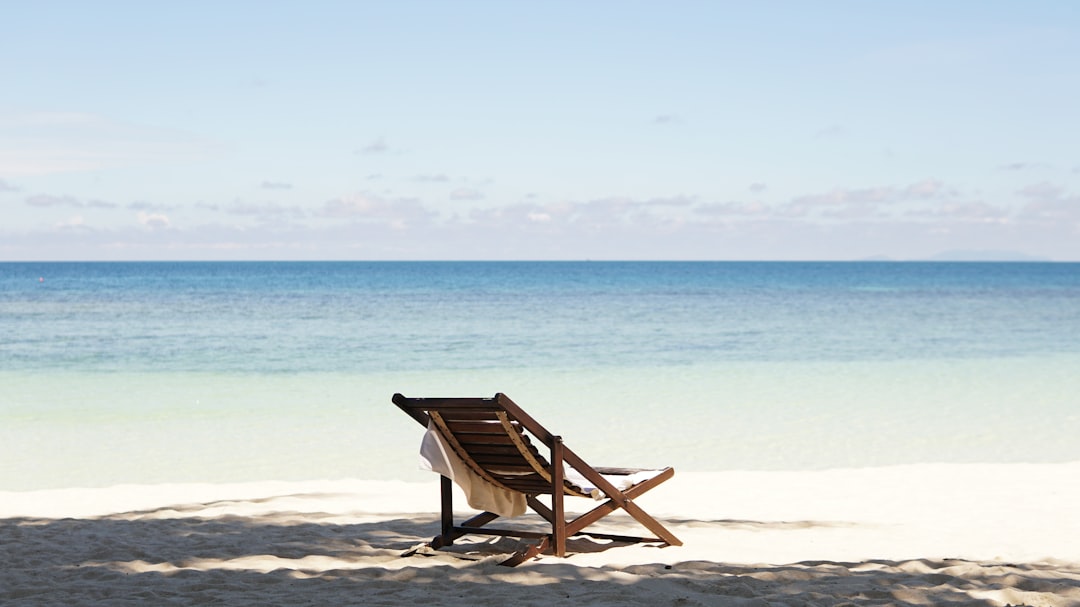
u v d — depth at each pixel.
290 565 6.27
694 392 17.89
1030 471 10.67
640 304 54.06
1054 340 29.62
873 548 6.96
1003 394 17.64
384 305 52.66
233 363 23.12
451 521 6.81
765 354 25.11
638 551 6.75
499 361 23.45
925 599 5.27
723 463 11.58
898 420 14.80
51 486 10.48
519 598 5.29
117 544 7.05
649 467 11.34
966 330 33.94
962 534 7.53
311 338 30.22
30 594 5.61
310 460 11.95
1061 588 5.51
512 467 6.51
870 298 63.97
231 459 12.01
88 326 35.47
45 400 17.08
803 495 9.35
